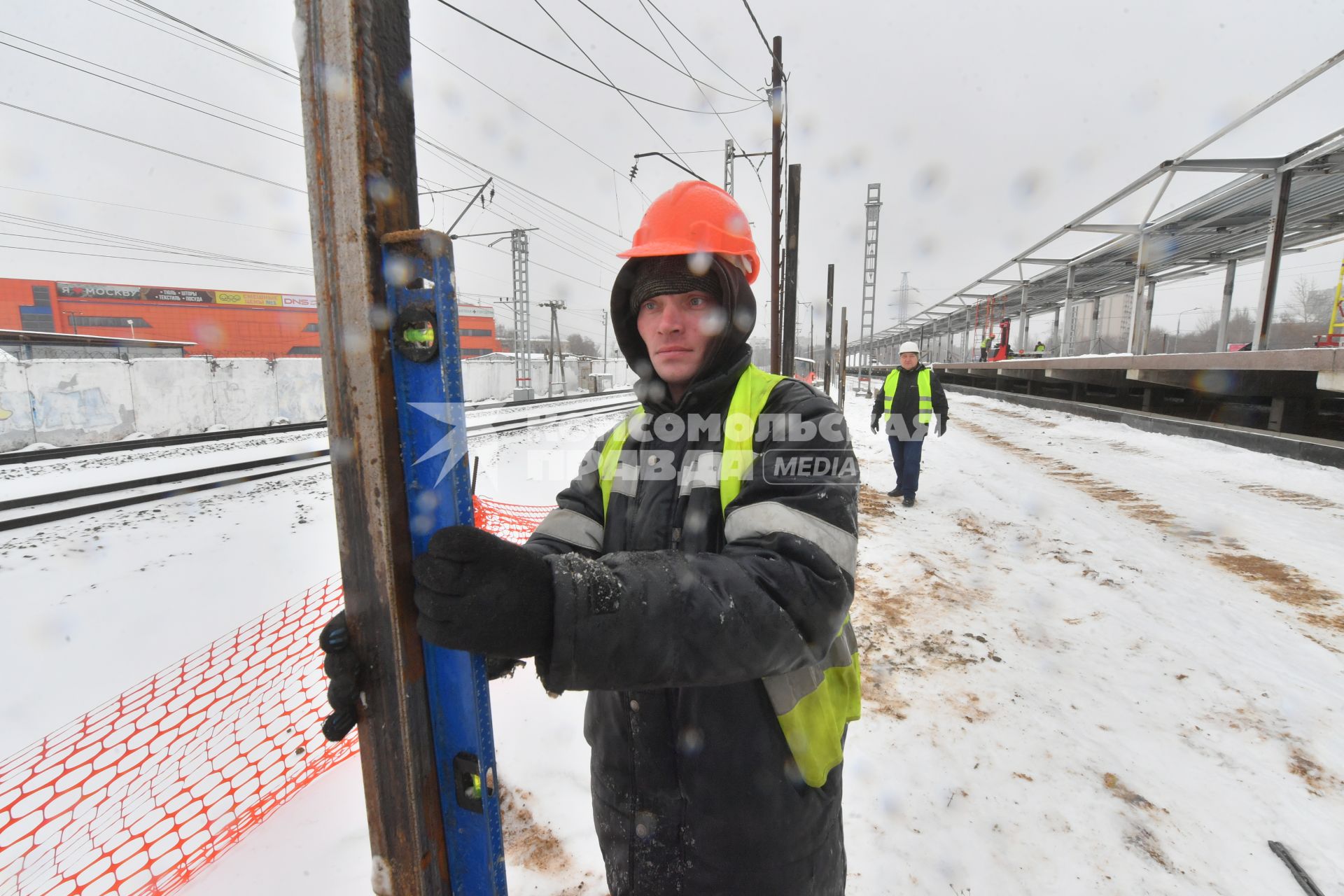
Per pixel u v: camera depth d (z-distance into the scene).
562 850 1.87
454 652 0.66
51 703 2.86
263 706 2.66
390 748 0.65
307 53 0.56
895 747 2.34
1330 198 9.62
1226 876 1.77
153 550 5.17
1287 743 2.36
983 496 6.70
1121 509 5.98
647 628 0.58
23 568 4.71
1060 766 2.23
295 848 1.85
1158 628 3.38
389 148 0.57
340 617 0.64
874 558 4.56
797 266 8.38
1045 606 3.67
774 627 0.64
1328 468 7.12
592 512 1.10
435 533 0.57
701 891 0.98
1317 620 3.47
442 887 0.71
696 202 0.97
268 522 6.12
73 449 10.45
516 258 25.23
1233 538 5.00
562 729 2.47
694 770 0.95
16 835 1.96
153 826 1.97
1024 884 1.74
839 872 1.09
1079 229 12.88
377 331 0.58
